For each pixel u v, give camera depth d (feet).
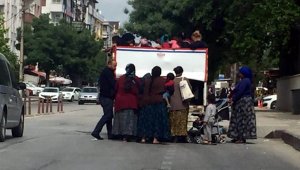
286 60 129.29
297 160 41.96
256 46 114.73
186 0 137.69
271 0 110.52
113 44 58.34
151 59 57.21
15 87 53.47
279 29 110.93
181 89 50.98
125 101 50.62
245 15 118.73
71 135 57.31
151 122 49.88
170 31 147.33
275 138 60.64
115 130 50.98
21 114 54.75
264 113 113.50
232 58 140.46
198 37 57.93
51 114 110.93
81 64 246.06
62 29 239.09
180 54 57.31
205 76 56.95
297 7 110.52
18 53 253.44
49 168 34.50
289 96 121.70
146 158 40.22
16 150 42.96
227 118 54.24
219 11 129.90
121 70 57.16
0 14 183.11
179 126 51.03
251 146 50.96
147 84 50.34
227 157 42.29
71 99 207.51
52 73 260.62
